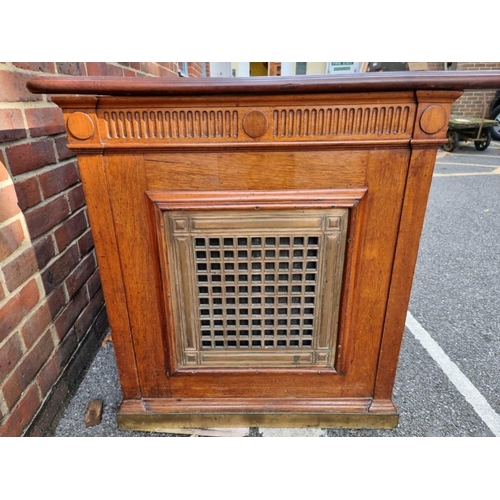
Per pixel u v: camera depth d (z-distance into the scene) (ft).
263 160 2.80
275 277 3.21
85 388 4.35
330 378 3.61
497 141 22.75
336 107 2.64
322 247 3.07
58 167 4.13
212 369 3.58
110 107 2.65
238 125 2.69
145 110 2.66
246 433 3.74
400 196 2.89
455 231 9.61
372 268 3.14
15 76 3.34
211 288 3.26
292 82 2.47
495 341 5.18
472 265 7.64
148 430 3.77
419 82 2.45
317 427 3.76
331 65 21.42
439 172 15.79
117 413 3.72
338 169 2.82
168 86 2.47
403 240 3.01
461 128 18.80
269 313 3.42
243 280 3.24
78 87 2.45
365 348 3.46
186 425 3.76
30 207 3.56
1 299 3.11
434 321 5.67
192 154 2.78
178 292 3.26
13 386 3.24
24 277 3.44
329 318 3.35
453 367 4.67
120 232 3.02
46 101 3.88
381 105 2.62
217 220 2.98
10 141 3.26
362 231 3.01
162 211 2.94
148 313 3.33
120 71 5.86
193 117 2.68
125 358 3.53
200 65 15.60
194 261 3.15
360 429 3.77
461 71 2.50
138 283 3.21
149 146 2.74
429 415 3.94
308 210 2.95
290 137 2.72
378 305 3.28
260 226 3.00
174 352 3.50
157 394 3.71
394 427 3.73
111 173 2.84
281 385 3.66
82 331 4.68
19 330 3.34
